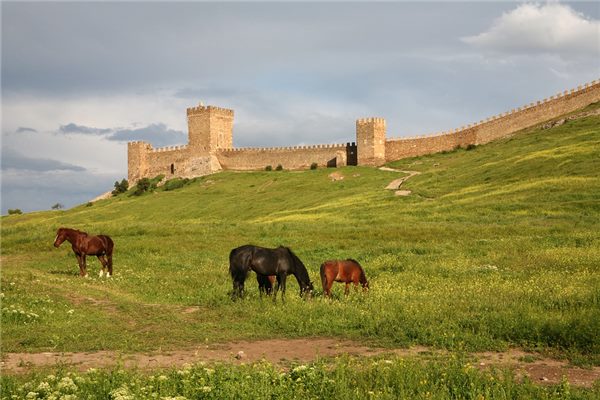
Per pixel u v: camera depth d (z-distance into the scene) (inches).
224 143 5300.2
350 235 1604.3
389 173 3801.7
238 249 814.5
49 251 1528.1
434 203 2363.4
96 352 567.8
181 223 2315.5
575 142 3006.9
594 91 3688.5
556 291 762.2
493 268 1016.9
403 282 919.0
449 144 4320.9
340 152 4628.4
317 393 417.4
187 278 1031.0
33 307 753.6
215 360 527.2
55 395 391.5
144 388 402.0
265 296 819.4
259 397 403.9
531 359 519.2
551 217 1770.4
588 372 486.0
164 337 625.3
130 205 3934.5
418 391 413.4
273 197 3457.2
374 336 616.1
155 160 5551.2
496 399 397.4
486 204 2117.4
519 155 3051.2
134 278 1050.7
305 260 1253.7
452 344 562.6
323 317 685.3
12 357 545.0
